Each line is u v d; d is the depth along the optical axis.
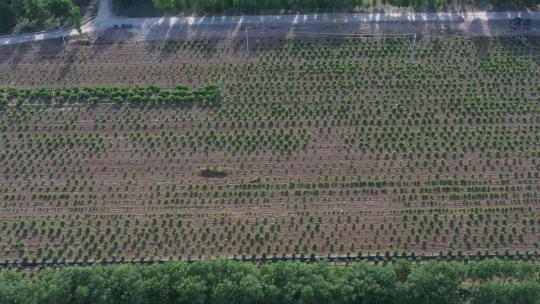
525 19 93.81
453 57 88.00
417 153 75.44
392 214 69.50
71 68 89.06
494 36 91.06
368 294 57.84
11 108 83.19
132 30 95.00
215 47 91.12
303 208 70.38
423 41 90.62
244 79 85.88
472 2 97.50
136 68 88.50
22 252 67.19
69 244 67.81
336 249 66.62
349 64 87.44
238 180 73.31
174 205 71.06
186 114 81.44
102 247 67.31
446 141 76.69
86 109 82.69
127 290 57.81
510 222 68.56
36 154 77.19
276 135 78.25
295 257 66.12
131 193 72.38
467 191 71.56
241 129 79.19
